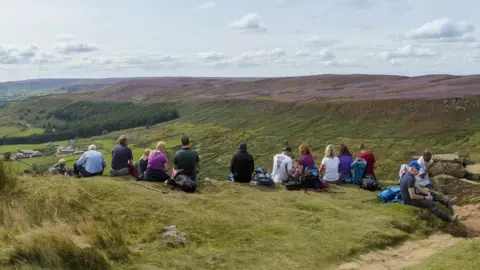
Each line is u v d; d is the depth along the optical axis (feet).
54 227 25.57
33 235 22.91
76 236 25.46
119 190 36.99
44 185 35.17
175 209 34.22
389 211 38.22
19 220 26.68
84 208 31.73
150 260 24.91
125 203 34.09
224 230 31.01
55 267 20.85
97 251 22.93
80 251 22.29
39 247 21.53
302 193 43.62
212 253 26.91
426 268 24.93
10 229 24.90
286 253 27.71
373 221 34.96
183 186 40.45
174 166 42.70
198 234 30.04
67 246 22.04
